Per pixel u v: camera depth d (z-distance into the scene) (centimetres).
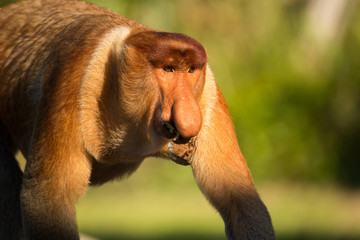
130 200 5891
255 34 6444
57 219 1625
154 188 6238
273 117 6350
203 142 1677
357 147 6388
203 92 1655
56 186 1627
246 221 1662
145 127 1584
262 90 6381
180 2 6156
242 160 1711
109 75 1612
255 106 6328
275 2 6450
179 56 1488
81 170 1652
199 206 5506
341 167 6350
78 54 1655
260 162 6259
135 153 1666
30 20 1911
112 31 1645
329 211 5081
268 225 1666
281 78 6481
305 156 6322
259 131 6291
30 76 1817
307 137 6366
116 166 1809
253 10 6406
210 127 1672
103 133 1648
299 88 6450
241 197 1678
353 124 6444
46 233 1631
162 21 5712
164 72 1519
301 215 4903
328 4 6756
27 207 1652
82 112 1634
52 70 1692
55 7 1905
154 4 5659
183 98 1480
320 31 6650
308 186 6144
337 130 6431
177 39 1495
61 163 1625
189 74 1523
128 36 1593
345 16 6806
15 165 1884
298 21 6619
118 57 1582
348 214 4944
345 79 6569
